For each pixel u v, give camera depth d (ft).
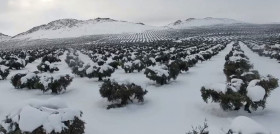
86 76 60.39
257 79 33.47
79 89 48.88
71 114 22.62
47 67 76.13
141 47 199.62
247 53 134.00
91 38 545.03
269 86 32.48
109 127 28.55
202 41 278.46
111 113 33.37
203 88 33.09
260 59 100.42
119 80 37.93
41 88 45.80
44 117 21.31
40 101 23.91
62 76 46.21
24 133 20.72
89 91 46.75
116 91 35.94
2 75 62.64
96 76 56.70
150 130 27.25
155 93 43.50
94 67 57.77
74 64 86.48
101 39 490.90
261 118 29.53
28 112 21.30
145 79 57.98
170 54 105.09
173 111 33.32
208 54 100.53
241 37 341.82
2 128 22.00
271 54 102.83
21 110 22.26
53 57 114.11
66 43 434.71
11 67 87.51
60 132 20.97
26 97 43.80
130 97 39.58
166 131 26.78
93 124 29.60
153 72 50.72
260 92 30.12
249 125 18.83
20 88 50.72
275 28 509.35
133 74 66.90
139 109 34.71
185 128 27.35
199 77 59.52
